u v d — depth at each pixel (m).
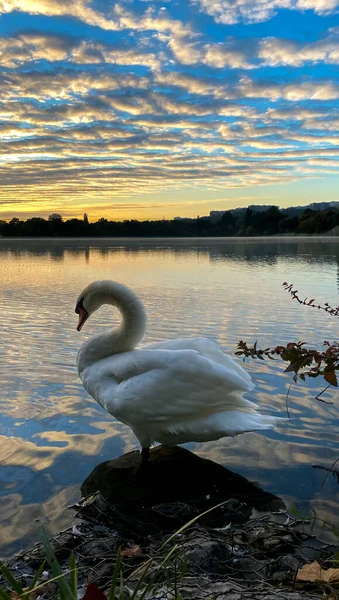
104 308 4.23
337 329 3.28
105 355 1.89
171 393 1.61
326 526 1.27
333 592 0.90
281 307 4.14
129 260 9.99
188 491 1.46
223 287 5.47
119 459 1.65
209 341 1.82
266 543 1.21
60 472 1.55
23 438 1.76
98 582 1.05
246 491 1.46
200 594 0.92
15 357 2.72
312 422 1.88
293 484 1.48
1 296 4.98
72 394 2.17
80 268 8.07
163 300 4.53
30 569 1.11
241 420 1.60
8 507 1.36
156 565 1.07
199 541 1.18
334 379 1.11
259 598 0.90
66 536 1.23
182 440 1.67
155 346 1.83
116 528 1.29
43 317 3.84
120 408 1.66
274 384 2.26
